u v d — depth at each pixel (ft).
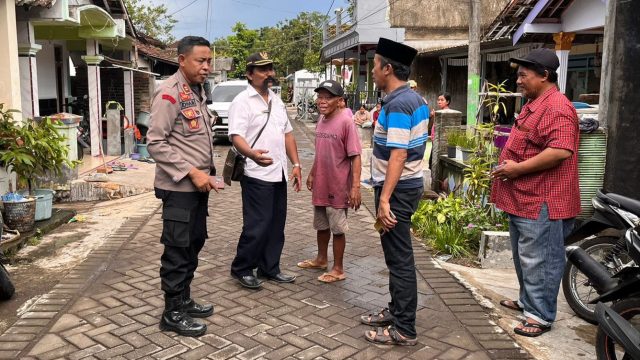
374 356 11.35
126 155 40.50
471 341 12.09
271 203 14.73
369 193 29.04
